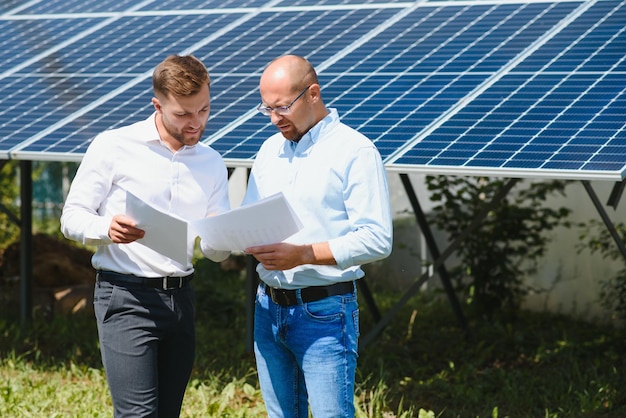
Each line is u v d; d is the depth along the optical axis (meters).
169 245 3.94
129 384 4.20
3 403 6.43
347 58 7.22
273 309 4.25
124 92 7.26
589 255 9.73
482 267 9.67
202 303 10.23
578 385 7.32
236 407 6.60
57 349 8.41
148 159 4.28
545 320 9.80
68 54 8.33
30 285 8.96
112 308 4.24
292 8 8.59
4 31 9.23
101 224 4.07
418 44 7.29
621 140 5.26
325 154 4.09
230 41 7.99
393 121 6.04
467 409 6.75
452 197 9.53
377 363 7.96
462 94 6.29
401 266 11.62
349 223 4.11
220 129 6.36
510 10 7.68
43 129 6.79
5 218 11.84
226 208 4.51
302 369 4.19
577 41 6.86
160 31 8.55
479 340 8.88
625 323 9.23
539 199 10.20
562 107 5.85
